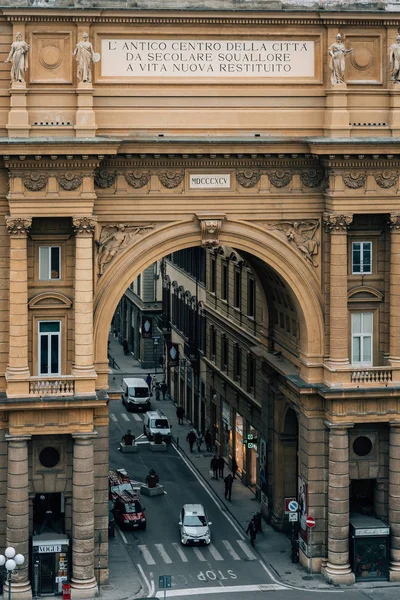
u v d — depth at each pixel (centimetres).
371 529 10262
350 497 10675
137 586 10112
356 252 10338
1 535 9969
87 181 9738
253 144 9944
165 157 9944
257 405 12062
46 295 9875
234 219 10131
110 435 14725
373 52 10156
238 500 12269
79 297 9812
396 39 10131
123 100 9906
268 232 10181
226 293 13588
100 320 10000
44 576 9919
